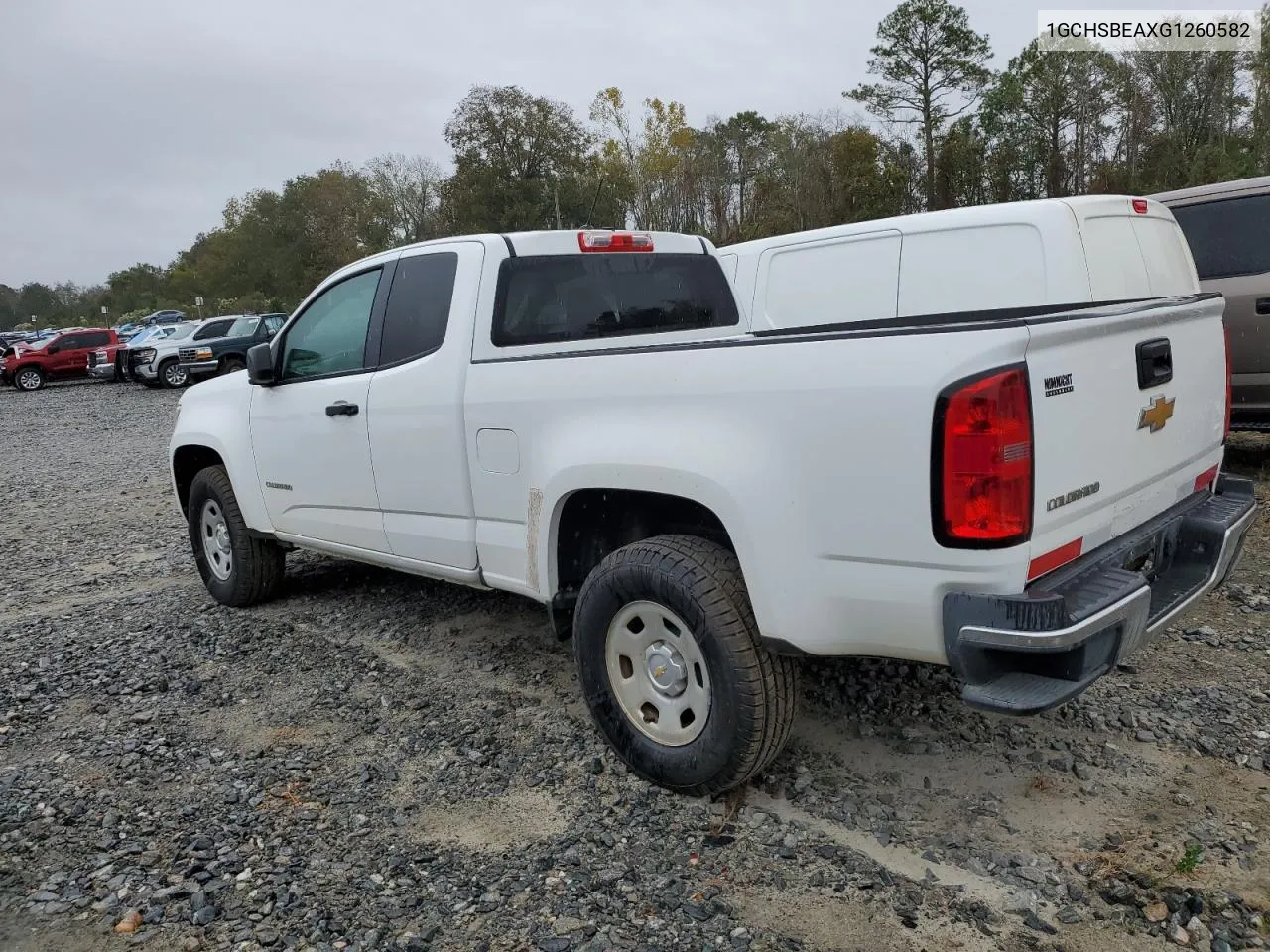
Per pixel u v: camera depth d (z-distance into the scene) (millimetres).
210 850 2994
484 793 3273
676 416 2949
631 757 3213
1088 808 2961
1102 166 38406
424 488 4016
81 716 4094
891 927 2492
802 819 2996
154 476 11047
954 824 2920
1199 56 37031
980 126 43438
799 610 2713
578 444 3213
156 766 3590
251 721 3955
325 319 4586
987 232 5305
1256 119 35938
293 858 2936
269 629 5094
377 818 3146
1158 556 3107
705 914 2574
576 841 2953
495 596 5379
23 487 10891
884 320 4820
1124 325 2719
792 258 6477
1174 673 3857
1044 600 2354
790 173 42156
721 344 2867
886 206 40156
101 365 28766
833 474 2584
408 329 4102
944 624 2496
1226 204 6543
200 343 25266
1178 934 2408
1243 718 3467
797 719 3635
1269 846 2730
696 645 2961
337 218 58031
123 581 6406
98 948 2562
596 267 4242
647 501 3281
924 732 3486
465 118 44312
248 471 5078
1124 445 2787
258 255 66625
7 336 53062
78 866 2947
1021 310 4285
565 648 4543
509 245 3889
